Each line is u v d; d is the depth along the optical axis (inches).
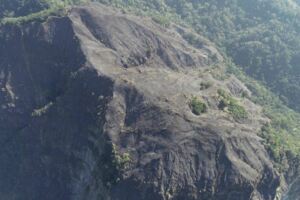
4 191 4515.3
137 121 4018.2
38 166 4446.4
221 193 3767.2
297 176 4306.1
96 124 4082.2
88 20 4963.1
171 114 4013.3
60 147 4343.0
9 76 4832.7
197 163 3791.8
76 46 4714.6
